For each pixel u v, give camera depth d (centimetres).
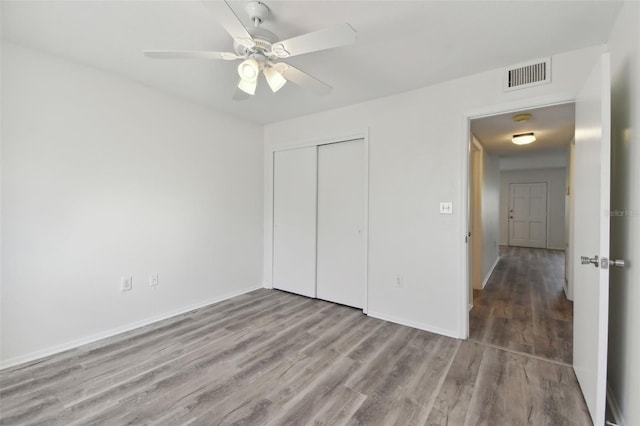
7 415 160
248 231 385
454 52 211
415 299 278
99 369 205
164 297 295
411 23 178
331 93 286
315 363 214
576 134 199
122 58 227
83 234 241
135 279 273
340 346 240
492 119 313
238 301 349
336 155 344
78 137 237
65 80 229
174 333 262
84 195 241
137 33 192
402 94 284
